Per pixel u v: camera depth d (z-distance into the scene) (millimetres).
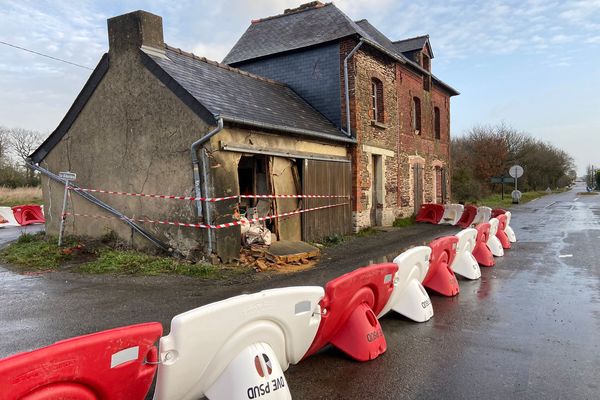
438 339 4586
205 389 2887
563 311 5449
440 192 21062
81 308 5723
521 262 8570
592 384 3549
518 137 44938
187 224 8352
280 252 8695
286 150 9945
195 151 8203
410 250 5004
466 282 7016
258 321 3037
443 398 3367
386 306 4777
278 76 14344
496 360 4043
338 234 12039
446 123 21672
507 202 29656
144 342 2484
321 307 3625
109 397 2381
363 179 13430
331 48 13227
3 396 1907
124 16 9109
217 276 7500
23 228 16047
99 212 9836
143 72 8914
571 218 17766
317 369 3906
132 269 7863
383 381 3664
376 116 14883
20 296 6340
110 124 9508
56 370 2104
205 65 10922
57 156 10516
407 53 18266
